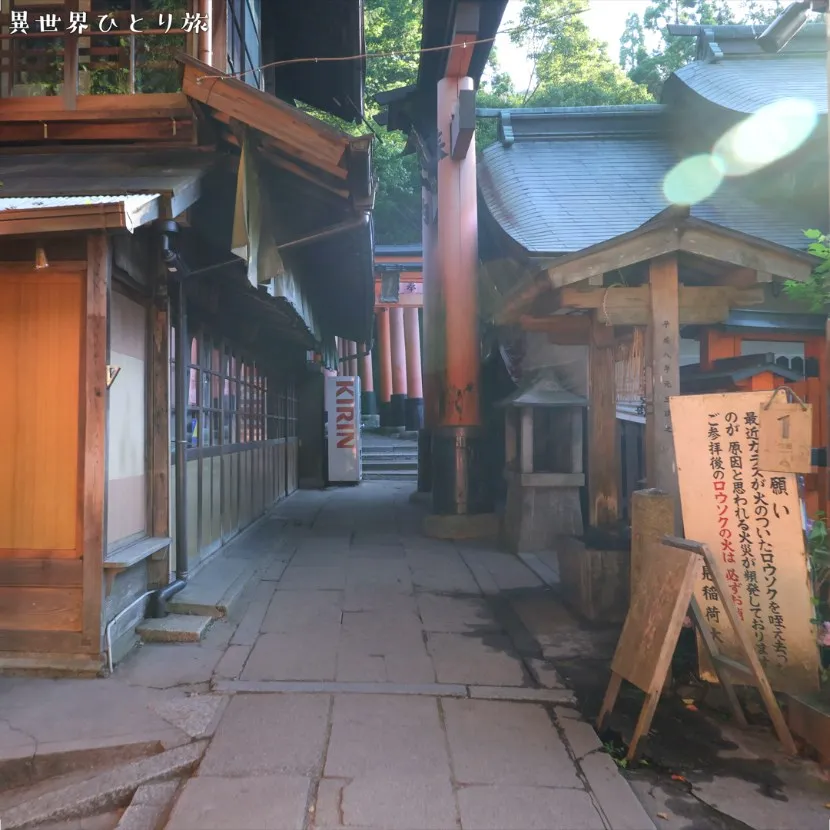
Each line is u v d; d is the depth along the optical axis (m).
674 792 3.35
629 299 5.30
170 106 6.26
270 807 3.05
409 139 13.02
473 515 9.63
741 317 7.37
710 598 4.30
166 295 5.80
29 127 6.38
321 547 8.77
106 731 3.73
